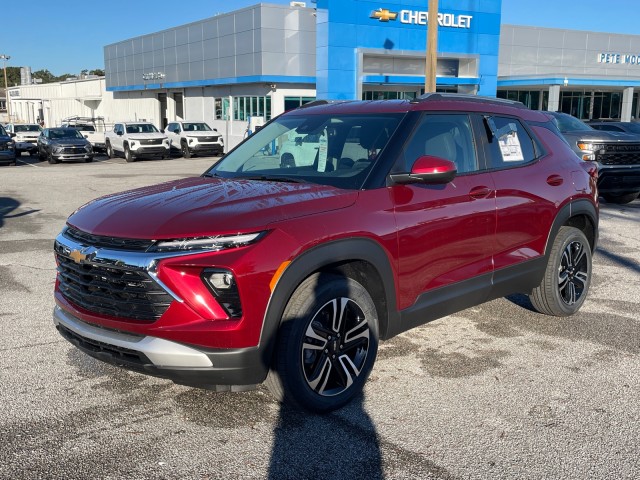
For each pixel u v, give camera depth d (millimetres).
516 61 39438
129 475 3094
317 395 3617
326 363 3641
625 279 6969
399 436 3482
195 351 3221
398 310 3982
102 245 3428
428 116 4371
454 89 32156
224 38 34625
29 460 3223
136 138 29375
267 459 3244
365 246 3684
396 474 3111
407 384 4160
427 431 3539
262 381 3424
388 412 3764
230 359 3244
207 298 3221
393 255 3852
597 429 3566
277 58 31844
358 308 3748
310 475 3102
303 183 4027
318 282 3547
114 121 52344
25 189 16141
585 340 5027
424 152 4238
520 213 4785
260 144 4828
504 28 38562
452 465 3191
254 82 32844
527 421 3658
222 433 3514
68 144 28641
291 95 32875
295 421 3654
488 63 31375
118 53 47625
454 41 30234
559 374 4344
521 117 5195
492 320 5523
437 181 3869
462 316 5637
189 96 40594
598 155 11891
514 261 4816
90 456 3268
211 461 3225
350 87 28094
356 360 3830
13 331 5203
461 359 4609
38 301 6074
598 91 42656
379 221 3773
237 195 3721
